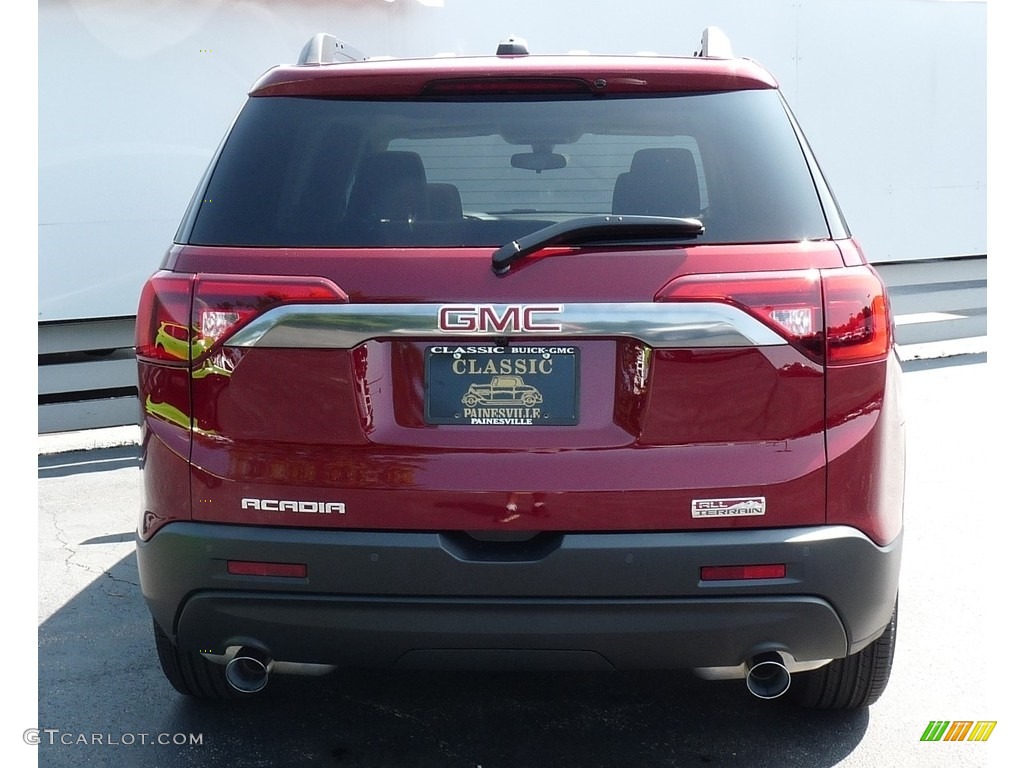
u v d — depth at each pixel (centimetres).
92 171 633
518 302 228
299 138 254
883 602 245
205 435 238
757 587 232
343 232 239
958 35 824
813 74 788
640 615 232
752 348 229
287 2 653
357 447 232
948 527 478
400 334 230
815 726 303
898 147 826
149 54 633
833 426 232
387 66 259
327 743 294
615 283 228
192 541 239
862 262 242
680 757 284
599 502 230
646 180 248
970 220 862
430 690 326
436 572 231
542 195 247
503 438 231
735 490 230
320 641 241
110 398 686
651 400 229
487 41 694
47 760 284
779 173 246
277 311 232
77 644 364
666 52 730
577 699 319
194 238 244
